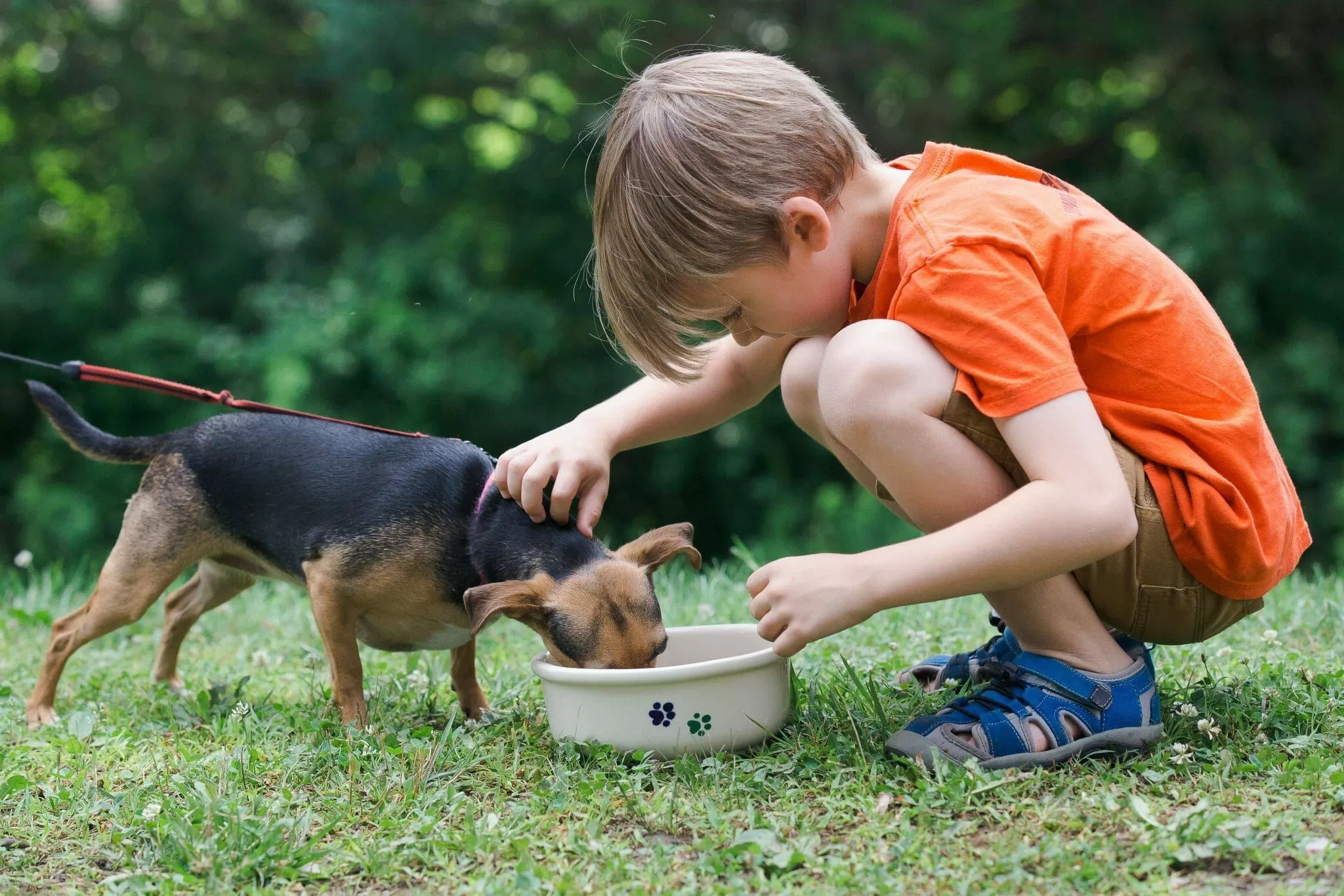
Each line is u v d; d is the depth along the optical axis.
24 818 2.64
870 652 3.70
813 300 2.69
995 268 2.48
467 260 11.51
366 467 3.49
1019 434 2.42
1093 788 2.46
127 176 12.60
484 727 3.14
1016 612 2.66
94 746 3.18
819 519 10.53
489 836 2.38
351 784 2.70
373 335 10.34
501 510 3.34
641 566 3.19
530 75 11.55
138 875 2.29
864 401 2.55
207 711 3.44
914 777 2.59
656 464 11.42
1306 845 2.13
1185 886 2.10
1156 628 2.72
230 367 10.73
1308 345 10.52
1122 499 2.38
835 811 2.46
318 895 2.26
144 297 11.71
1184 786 2.47
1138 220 11.45
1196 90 11.91
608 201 2.73
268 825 2.49
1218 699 2.93
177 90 12.77
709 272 2.61
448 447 3.55
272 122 12.96
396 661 4.08
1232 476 2.60
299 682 3.87
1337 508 10.19
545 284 11.94
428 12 10.99
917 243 2.56
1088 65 12.15
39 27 12.34
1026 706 2.62
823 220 2.58
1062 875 2.13
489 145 12.43
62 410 3.89
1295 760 2.50
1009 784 2.48
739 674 2.77
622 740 2.76
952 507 2.58
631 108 2.72
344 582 3.36
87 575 9.84
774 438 11.26
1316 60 11.82
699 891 2.16
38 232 12.97
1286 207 10.44
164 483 3.76
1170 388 2.61
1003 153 12.48
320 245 12.52
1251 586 2.66
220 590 3.97
